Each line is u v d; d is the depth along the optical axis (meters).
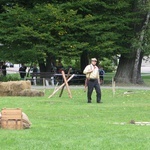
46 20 47.50
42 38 46.41
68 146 14.25
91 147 14.13
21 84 35.66
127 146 14.32
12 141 14.97
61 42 47.12
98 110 26.50
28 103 29.67
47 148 13.96
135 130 17.72
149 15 50.62
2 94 35.53
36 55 47.34
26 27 46.12
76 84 50.78
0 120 17.36
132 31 50.59
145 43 50.56
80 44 46.97
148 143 14.84
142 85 50.19
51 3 49.03
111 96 36.28
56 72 52.06
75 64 67.00
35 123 19.73
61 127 18.38
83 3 47.62
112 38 48.03
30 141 15.01
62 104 29.70
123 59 51.88
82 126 18.80
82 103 30.66
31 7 49.75
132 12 50.34
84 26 47.00
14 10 47.16
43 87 42.72
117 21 49.00
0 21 47.72
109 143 14.74
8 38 46.56
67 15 46.91
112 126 18.94
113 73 80.12
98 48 47.59
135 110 26.77
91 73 31.16
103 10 49.50
